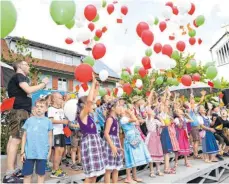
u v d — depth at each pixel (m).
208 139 6.01
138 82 6.02
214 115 6.97
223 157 6.79
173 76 7.08
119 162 3.80
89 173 3.14
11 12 2.38
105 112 4.20
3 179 3.11
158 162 4.67
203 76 10.98
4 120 5.68
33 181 3.36
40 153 3.10
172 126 5.25
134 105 5.43
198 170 5.01
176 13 5.75
